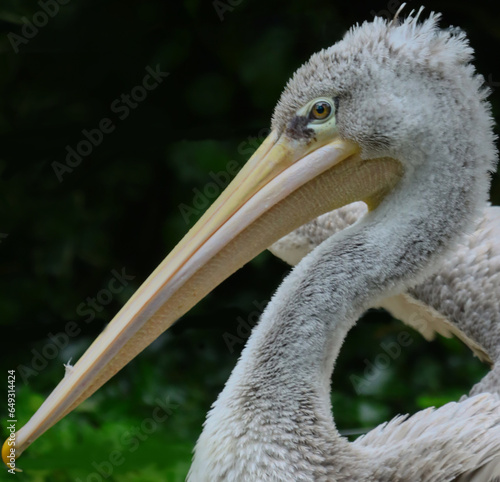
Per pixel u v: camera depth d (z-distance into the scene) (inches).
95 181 540.1
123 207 545.6
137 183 542.3
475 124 251.9
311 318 247.6
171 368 508.4
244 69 524.7
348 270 250.5
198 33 532.1
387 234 252.1
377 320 515.8
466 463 240.8
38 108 534.9
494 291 319.9
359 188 260.7
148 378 481.1
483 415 252.2
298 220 264.5
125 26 533.3
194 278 259.4
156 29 535.2
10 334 506.9
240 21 529.7
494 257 324.8
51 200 533.3
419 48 249.6
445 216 251.3
